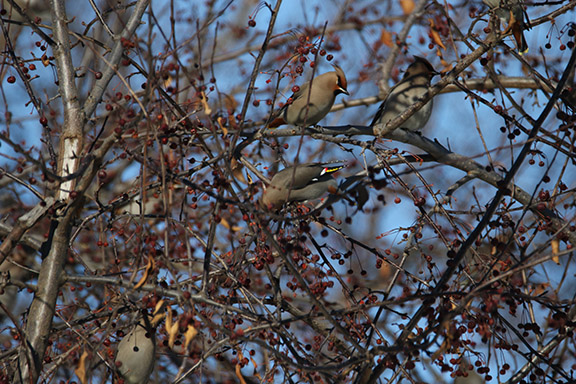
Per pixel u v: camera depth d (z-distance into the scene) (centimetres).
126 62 1141
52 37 1115
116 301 1020
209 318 1008
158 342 1262
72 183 1022
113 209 1035
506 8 1079
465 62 1072
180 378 1034
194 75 1055
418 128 1263
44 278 998
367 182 960
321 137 1057
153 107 918
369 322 1014
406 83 1265
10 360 1023
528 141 928
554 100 992
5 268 1570
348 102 1773
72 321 1012
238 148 1109
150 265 880
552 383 1091
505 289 965
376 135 1170
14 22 1062
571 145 970
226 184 944
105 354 975
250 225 1013
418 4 1738
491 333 912
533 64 1528
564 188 1108
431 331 869
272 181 1023
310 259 1020
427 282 1041
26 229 989
